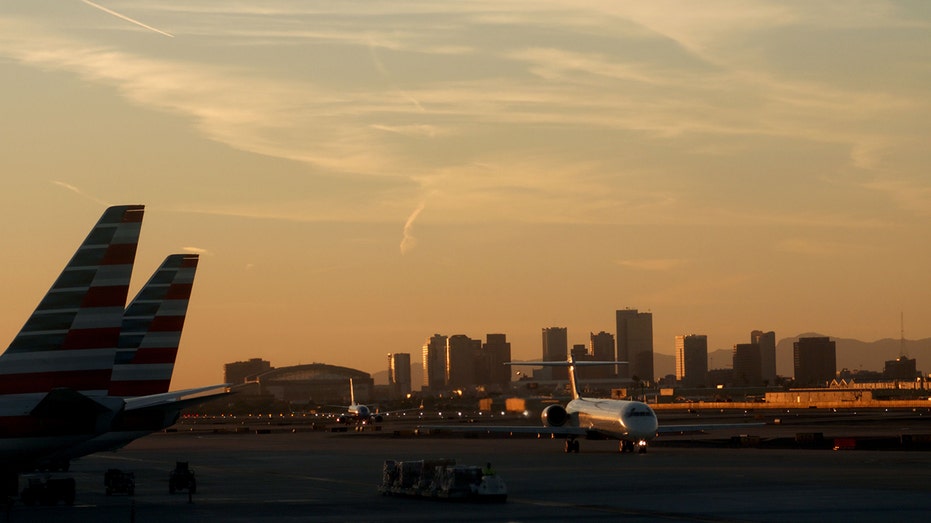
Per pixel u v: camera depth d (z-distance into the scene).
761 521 42.53
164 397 47.12
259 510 47.94
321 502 51.62
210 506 50.06
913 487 55.88
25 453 42.34
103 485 65.31
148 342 56.78
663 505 48.38
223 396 47.66
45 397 41.22
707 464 75.62
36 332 42.88
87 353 43.22
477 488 50.84
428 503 50.72
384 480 55.97
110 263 43.72
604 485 58.97
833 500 49.59
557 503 49.81
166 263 58.00
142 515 46.41
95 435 43.34
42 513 47.78
